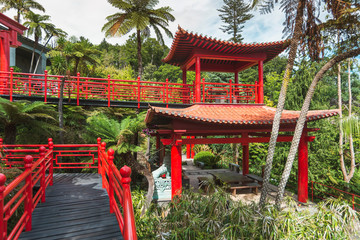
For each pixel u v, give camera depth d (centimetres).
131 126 903
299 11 652
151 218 537
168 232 455
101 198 475
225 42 814
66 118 1160
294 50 665
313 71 1455
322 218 536
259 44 857
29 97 896
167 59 1066
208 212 526
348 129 549
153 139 1831
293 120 733
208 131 729
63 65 1411
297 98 1486
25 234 323
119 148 786
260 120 714
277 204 627
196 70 884
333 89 1894
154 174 760
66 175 674
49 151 540
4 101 706
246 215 505
